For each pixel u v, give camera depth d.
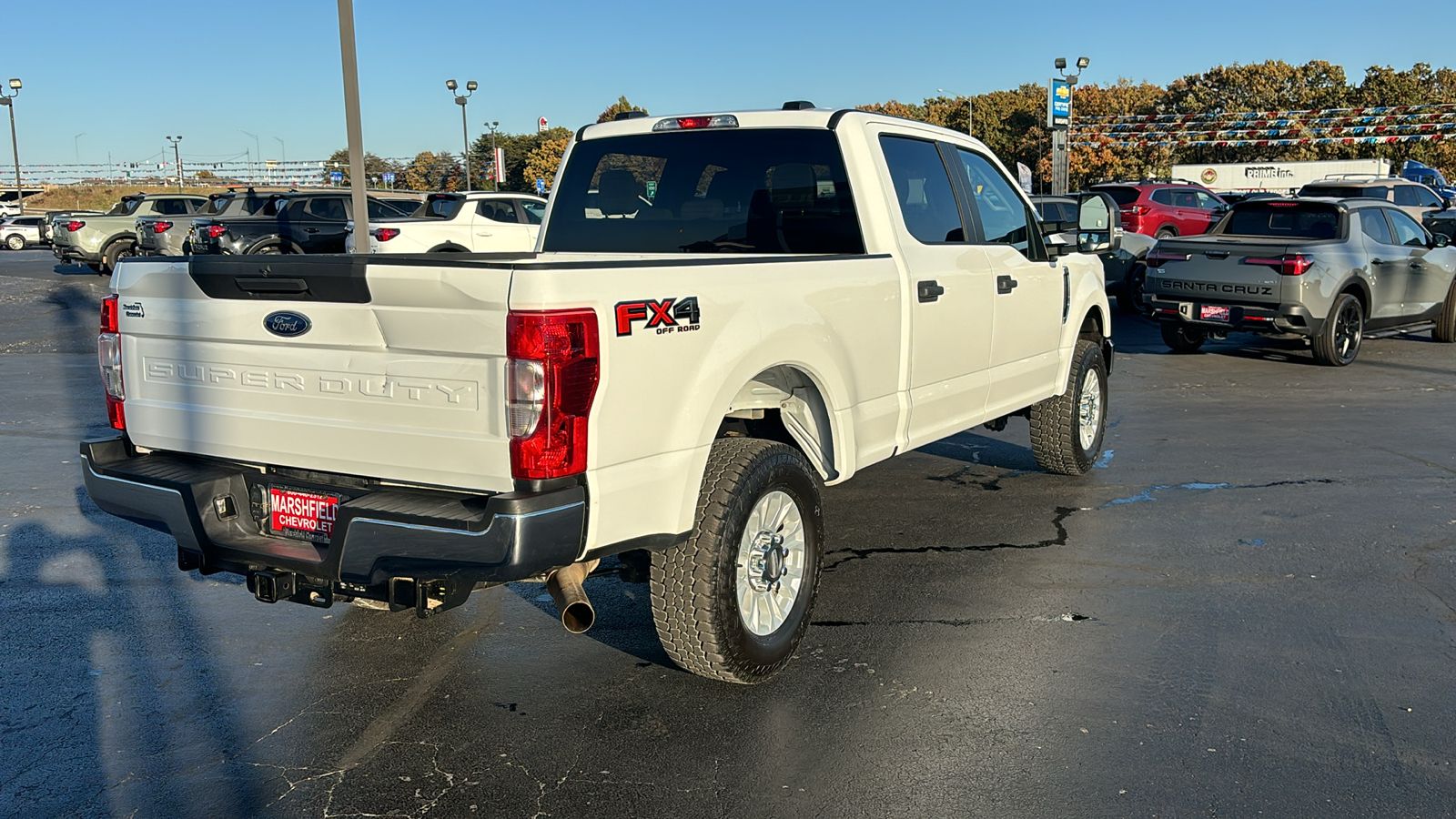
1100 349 7.12
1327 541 5.60
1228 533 5.75
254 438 3.58
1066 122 32.19
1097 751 3.45
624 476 3.29
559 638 4.45
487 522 3.04
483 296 3.04
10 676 4.07
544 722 3.70
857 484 6.86
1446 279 13.27
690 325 3.46
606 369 3.15
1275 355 12.70
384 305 3.21
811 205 4.93
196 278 3.55
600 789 3.27
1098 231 6.88
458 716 3.75
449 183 104.38
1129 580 5.05
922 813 3.11
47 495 6.59
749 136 5.08
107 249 23.84
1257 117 76.19
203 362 3.65
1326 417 8.91
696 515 3.63
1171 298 12.05
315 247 19.25
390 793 3.26
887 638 4.39
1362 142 74.62
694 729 3.64
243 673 4.11
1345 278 11.34
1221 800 3.17
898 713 3.73
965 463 7.41
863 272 4.42
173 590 5.01
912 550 5.53
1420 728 3.59
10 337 14.10
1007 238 5.90
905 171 5.10
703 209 5.22
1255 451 7.66
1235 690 3.88
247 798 3.22
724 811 3.13
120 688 3.97
